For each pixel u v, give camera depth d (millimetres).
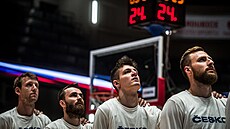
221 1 14031
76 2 13992
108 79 9188
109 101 4059
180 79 14195
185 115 3559
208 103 3660
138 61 8680
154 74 8305
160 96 8070
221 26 14352
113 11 14297
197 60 3666
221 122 3586
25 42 12703
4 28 12531
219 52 14477
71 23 13812
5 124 4805
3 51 12250
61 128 4801
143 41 8602
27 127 4898
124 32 14297
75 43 13594
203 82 3625
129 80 3949
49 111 12070
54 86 11844
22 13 13047
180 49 14367
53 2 13766
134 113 3998
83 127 5016
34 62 12648
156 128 3996
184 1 7816
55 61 13039
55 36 13320
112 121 3896
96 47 13883
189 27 14375
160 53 8188
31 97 4875
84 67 13492
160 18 7555
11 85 11320
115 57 9258
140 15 7738
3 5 12719
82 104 4836
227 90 14023
